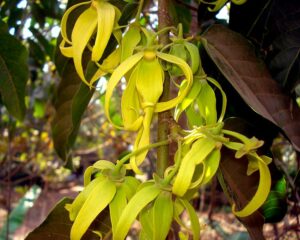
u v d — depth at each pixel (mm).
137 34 334
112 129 1410
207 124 332
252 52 372
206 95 335
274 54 393
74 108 459
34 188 1146
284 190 466
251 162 325
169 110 321
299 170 423
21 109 552
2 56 511
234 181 425
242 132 431
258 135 443
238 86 350
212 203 1082
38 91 1296
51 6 784
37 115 1345
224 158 422
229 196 408
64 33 342
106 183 299
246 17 445
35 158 1483
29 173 1552
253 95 353
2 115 1470
